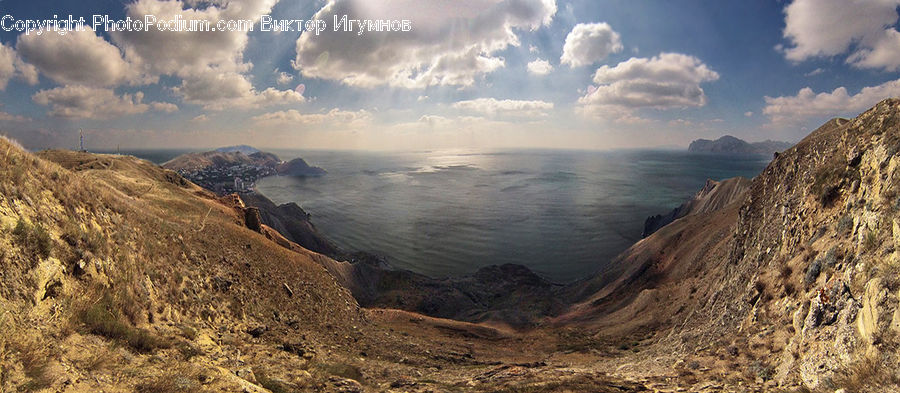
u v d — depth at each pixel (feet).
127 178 180.96
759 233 112.06
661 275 244.22
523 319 243.40
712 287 137.49
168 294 48.96
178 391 25.08
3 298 24.88
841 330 39.14
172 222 85.71
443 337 144.15
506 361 103.19
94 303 32.63
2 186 33.37
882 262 37.65
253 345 53.42
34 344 23.52
